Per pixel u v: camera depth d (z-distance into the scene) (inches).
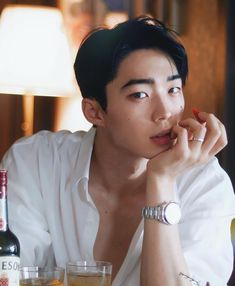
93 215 72.1
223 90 153.4
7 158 77.1
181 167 66.5
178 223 71.1
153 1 154.8
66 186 73.3
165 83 65.6
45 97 152.5
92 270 57.9
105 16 153.6
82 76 68.7
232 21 154.2
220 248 70.8
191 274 67.9
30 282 57.0
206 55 154.8
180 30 154.8
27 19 149.3
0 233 55.5
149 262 65.1
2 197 55.6
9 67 148.9
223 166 151.3
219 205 71.6
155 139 66.2
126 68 65.3
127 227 72.0
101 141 71.5
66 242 73.0
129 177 71.7
